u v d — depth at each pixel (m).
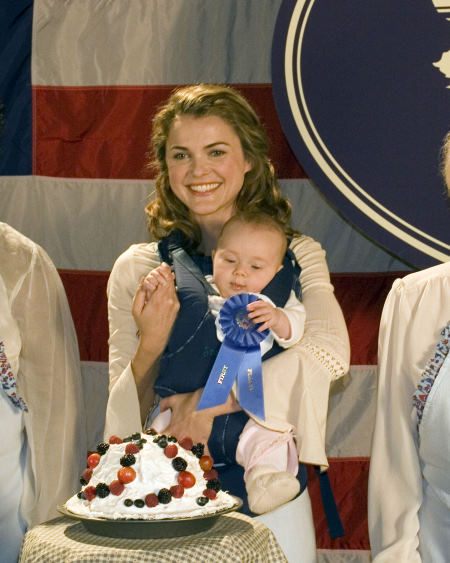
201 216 5.02
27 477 4.84
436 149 5.70
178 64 6.25
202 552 3.36
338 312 4.88
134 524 3.43
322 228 6.14
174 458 3.63
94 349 6.36
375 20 5.77
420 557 4.34
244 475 4.47
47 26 6.39
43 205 6.42
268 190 5.11
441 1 5.71
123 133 6.33
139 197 6.32
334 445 6.10
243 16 6.19
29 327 4.98
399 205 5.72
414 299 4.57
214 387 4.55
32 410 4.92
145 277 4.74
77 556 3.34
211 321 4.69
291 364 4.64
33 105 6.41
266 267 4.71
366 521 6.06
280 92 5.84
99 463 3.72
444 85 5.70
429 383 4.30
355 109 5.77
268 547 3.67
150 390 4.84
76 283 6.39
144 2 6.30
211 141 4.89
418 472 4.37
